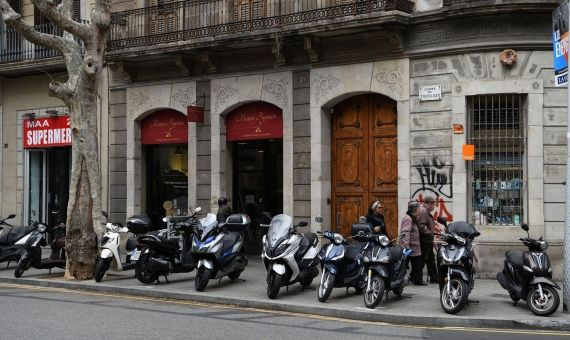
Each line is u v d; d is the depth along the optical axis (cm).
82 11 2150
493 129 1530
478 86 1510
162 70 2000
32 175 2345
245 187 1942
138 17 2006
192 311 1155
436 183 1549
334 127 1750
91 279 1502
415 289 1355
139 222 1489
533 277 1092
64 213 2278
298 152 1759
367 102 1700
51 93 1510
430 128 1563
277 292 1237
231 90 1873
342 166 1734
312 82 1734
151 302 1265
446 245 1129
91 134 1518
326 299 1212
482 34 1505
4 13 1441
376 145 1684
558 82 1178
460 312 1098
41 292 1382
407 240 1366
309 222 1736
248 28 1756
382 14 1528
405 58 1596
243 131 1891
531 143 1488
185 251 1425
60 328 954
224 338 904
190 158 1948
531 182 1484
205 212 1920
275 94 1800
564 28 1147
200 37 1820
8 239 1644
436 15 1528
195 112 1892
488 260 1491
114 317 1066
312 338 919
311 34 1647
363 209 1697
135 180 2062
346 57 1678
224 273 1362
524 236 1480
